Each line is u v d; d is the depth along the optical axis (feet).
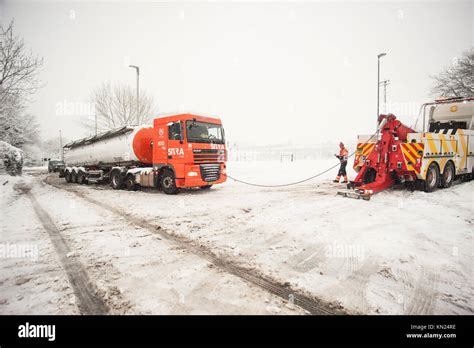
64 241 15.28
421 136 23.98
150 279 10.42
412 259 11.75
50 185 50.47
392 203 22.76
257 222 18.38
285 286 9.76
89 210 24.16
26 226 18.74
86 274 10.98
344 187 33.86
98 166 47.88
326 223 17.53
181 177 30.66
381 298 8.89
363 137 28.86
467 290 9.27
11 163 66.08
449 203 21.75
